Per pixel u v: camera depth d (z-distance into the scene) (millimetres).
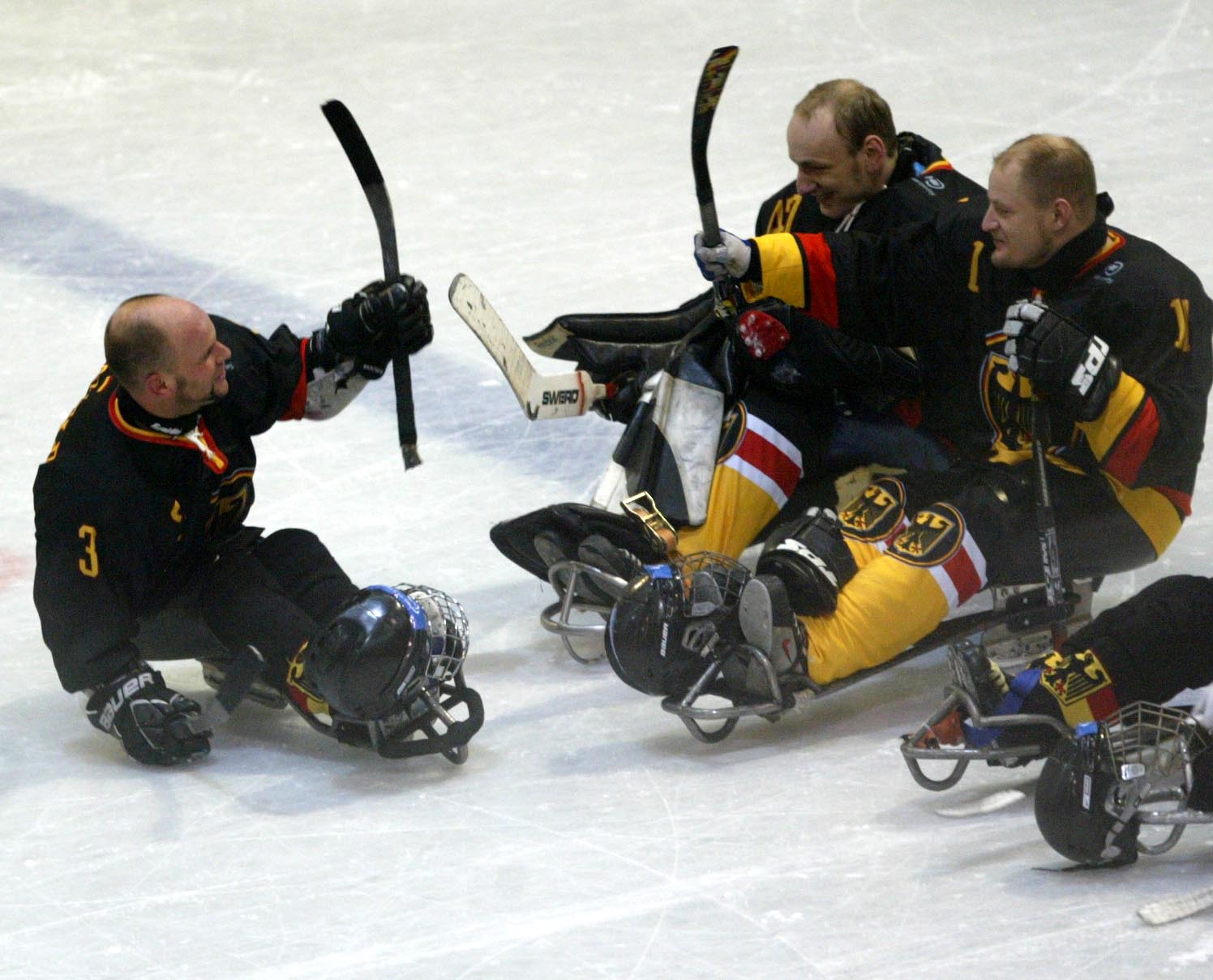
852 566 11273
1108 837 9195
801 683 10898
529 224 23375
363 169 11570
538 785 10773
